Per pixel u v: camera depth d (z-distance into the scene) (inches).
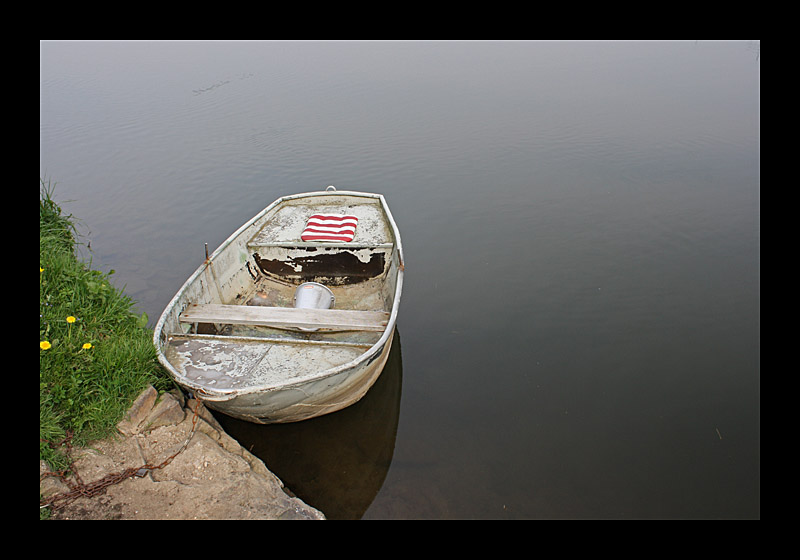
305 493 181.0
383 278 283.0
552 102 552.1
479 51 729.6
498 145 469.4
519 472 190.4
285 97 582.2
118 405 176.7
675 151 437.4
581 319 269.1
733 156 422.9
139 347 192.5
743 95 543.5
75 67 656.4
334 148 473.4
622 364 239.0
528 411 216.7
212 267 247.0
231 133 499.8
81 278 208.4
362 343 222.1
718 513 175.2
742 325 257.9
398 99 577.0
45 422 162.6
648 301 278.2
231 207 390.3
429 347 253.4
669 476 188.2
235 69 663.1
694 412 213.0
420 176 425.7
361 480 187.3
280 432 202.5
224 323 221.6
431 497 180.4
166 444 175.3
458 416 214.8
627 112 518.3
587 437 204.2
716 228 336.8
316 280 287.0
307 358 197.5
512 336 259.8
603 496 181.5
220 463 171.0
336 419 209.0
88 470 162.1
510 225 356.8
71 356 180.4
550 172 420.2
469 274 308.7
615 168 418.3
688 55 677.9
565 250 326.3
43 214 260.4
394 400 221.5
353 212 315.6
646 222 348.8
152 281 306.8
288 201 323.9
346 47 752.3
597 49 719.7
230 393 171.8
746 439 200.8
